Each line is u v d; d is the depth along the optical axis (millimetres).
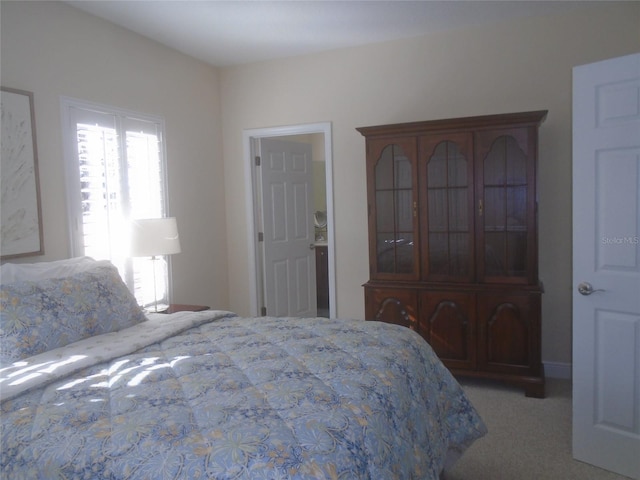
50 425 1404
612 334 2332
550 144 3529
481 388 3447
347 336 2154
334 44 3996
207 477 1149
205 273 4379
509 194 3283
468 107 3742
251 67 4445
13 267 2467
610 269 2320
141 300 3555
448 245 3459
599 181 2324
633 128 2207
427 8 3287
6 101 2627
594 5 3326
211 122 4461
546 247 3580
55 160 2936
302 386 1588
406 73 3910
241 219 4629
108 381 1712
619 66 2225
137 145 3566
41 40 2854
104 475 1213
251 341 2121
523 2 3240
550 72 3504
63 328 2129
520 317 3246
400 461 1476
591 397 2418
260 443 1242
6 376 1737
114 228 3316
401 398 1685
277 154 4734
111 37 3361
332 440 1289
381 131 3549
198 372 1751
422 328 3506
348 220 4207
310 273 5148
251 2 3090
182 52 4078
